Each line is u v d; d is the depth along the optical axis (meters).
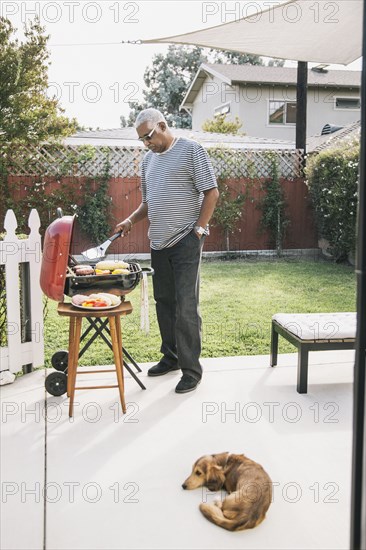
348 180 8.84
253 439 2.82
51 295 3.00
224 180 10.12
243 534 2.05
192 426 2.97
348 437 2.86
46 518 2.15
